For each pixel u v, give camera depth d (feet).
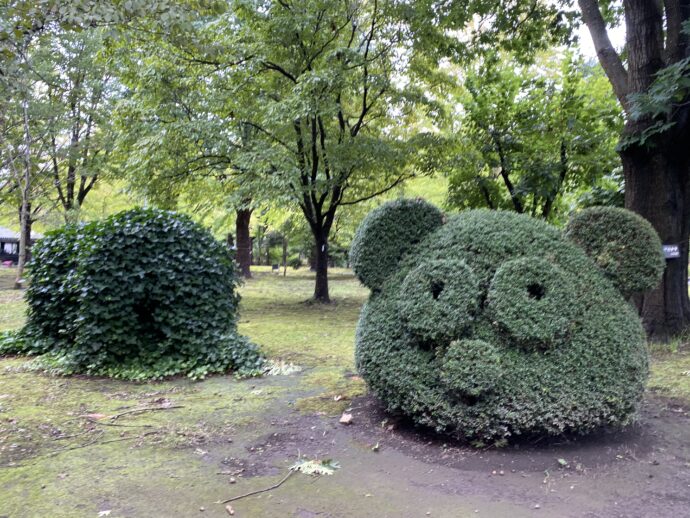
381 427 13.91
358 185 46.73
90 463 11.60
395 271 14.44
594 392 12.06
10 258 140.87
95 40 57.88
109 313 20.21
